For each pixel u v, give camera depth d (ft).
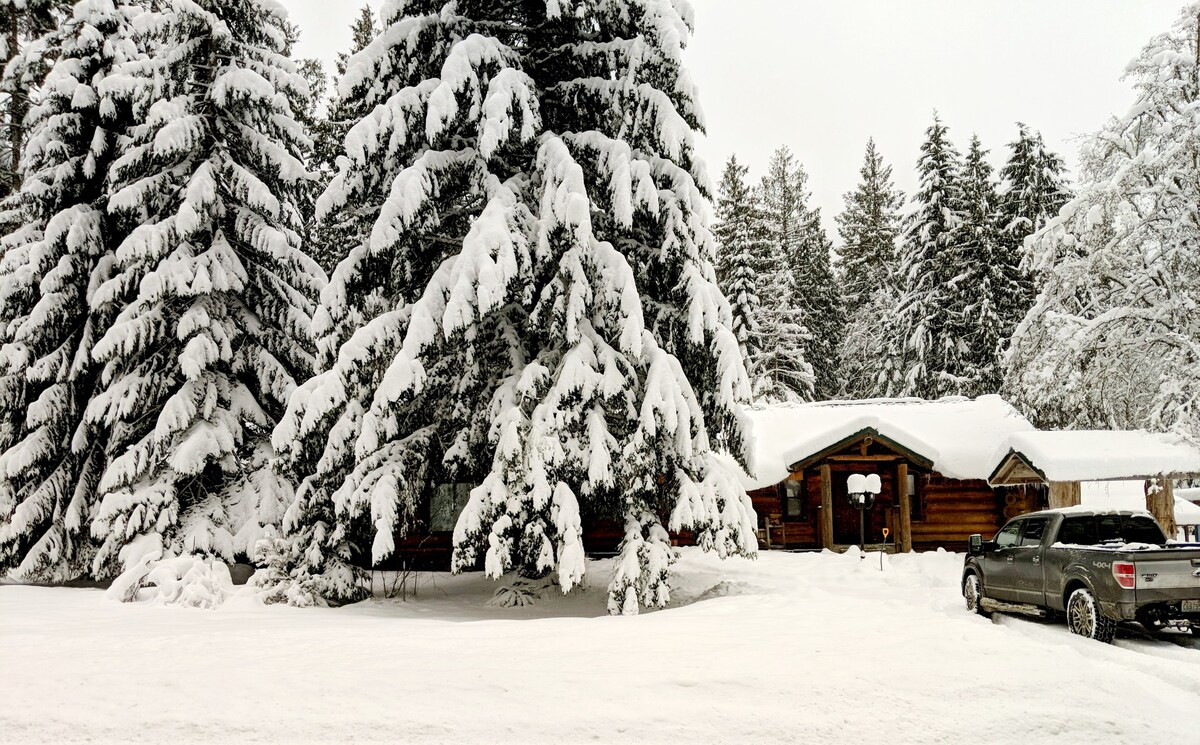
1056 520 39.47
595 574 63.21
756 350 139.03
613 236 51.37
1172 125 62.28
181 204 58.90
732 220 144.77
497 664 26.40
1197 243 61.82
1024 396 70.08
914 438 77.25
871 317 162.20
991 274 122.62
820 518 80.38
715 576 59.67
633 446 43.83
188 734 20.72
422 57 51.85
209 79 63.62
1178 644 34.94
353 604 47.91
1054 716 22.09
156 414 60.23
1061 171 129.70
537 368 45.19
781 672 25.38
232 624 37.11
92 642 30.60
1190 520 73.46
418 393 44.45
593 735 20.79
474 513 42.73
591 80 50.96
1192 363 60.08
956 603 47.52
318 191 73.31
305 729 20.93
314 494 48.47
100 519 53.52
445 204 52.34
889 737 20.92
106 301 59.06
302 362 63.72
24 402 63.10
